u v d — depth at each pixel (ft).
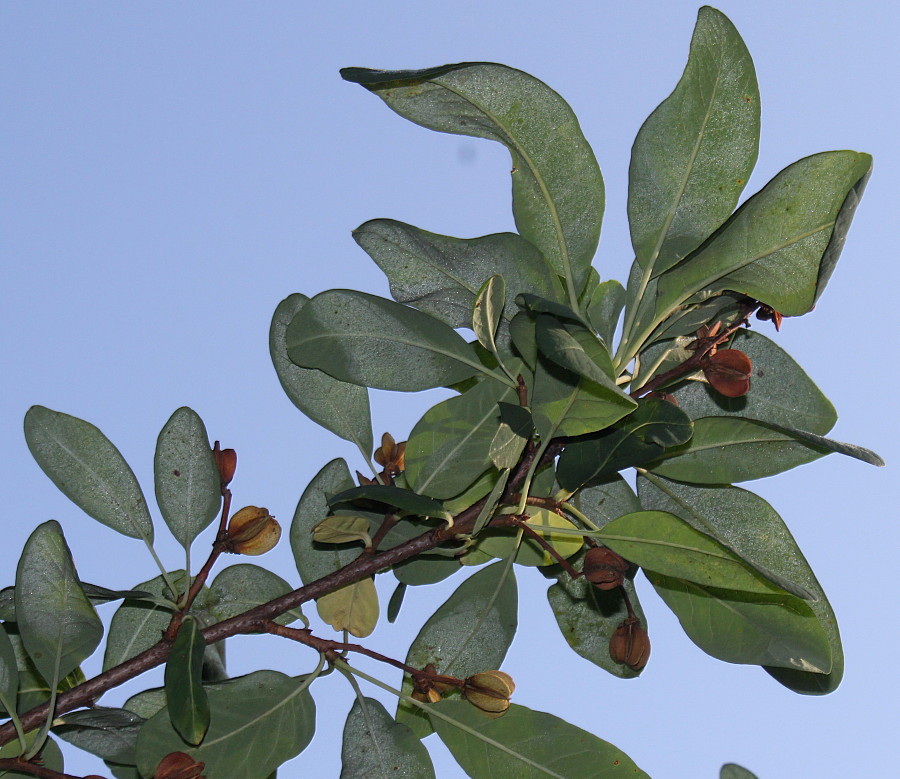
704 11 2.69
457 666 2.70
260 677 2.65
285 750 2.64
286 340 2.72
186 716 2.56
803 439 2.64
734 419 2.68
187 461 2.73
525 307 2.60
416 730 2.69
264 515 2.72
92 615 2.63
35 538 2.63
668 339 2.71
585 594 2.77
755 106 2.69
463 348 2.71
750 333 2.74
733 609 2.67
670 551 2.61
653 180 2.70
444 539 2.66
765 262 2.66
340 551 2.73
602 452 2.64
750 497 2.70
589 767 2.64
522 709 2.65
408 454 2.68
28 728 2.62
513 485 2.67
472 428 2.69
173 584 2.68
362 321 2.71
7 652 2.62
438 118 2.72
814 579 2.68
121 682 2.64
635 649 2.72
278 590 2.74
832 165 2.64
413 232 2.70
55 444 2.72
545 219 2.72
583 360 2.54
